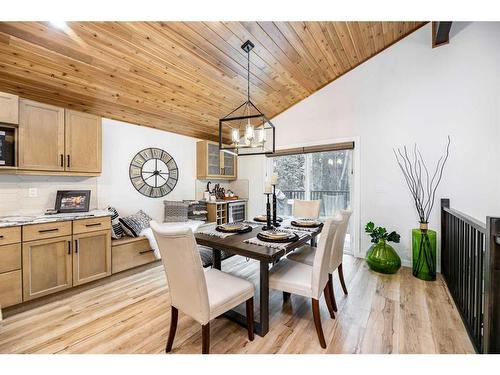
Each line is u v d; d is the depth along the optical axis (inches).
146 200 152.1
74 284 96.0
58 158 100.0
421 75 122.6
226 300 61.5
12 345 66.8
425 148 122.0
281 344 67.4
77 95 107.9
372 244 137.8
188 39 94.3
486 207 108.7
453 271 97.0
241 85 132.8
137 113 134.3
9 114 84.7
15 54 81.7
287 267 81.9
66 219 93.7
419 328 73.7
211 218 176.6
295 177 176.1
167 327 75.5
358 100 141.7
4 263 79.0
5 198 98.9
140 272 122.0
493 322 52.4
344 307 86.7
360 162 141.1
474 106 110.6
